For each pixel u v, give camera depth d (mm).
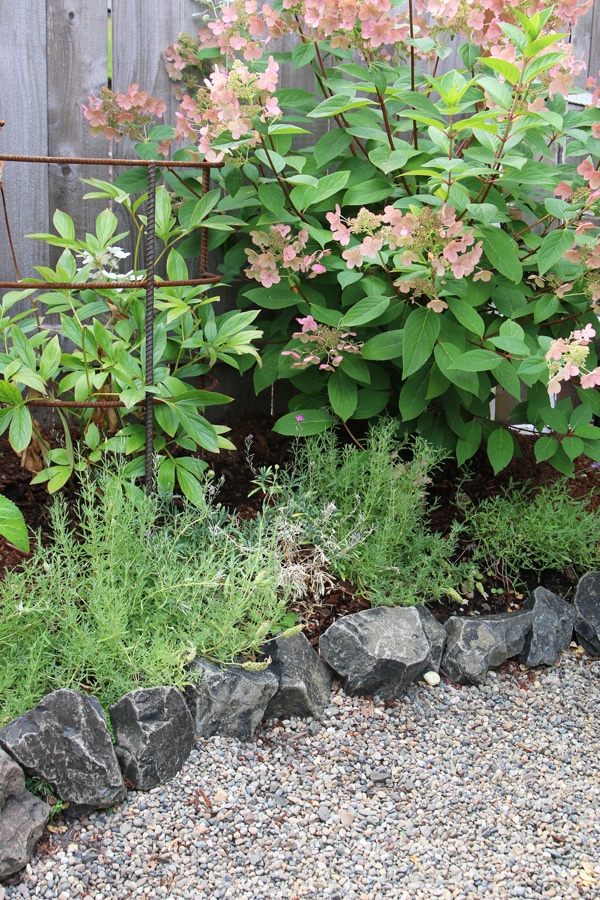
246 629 2271
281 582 2369
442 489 3236
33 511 2686
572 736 2357
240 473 3141
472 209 2477
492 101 2652
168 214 2850
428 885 1799
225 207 2861
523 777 2172
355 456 2787
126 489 2424
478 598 2791
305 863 1835
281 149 2924
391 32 2717
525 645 2650
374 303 2729
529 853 1919
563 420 2852
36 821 1779
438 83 2463
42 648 2021
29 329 2797
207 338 2820
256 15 2832
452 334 2738
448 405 2939
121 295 2838
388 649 2359
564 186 2697
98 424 2812
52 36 3010
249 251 2807
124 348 2621
